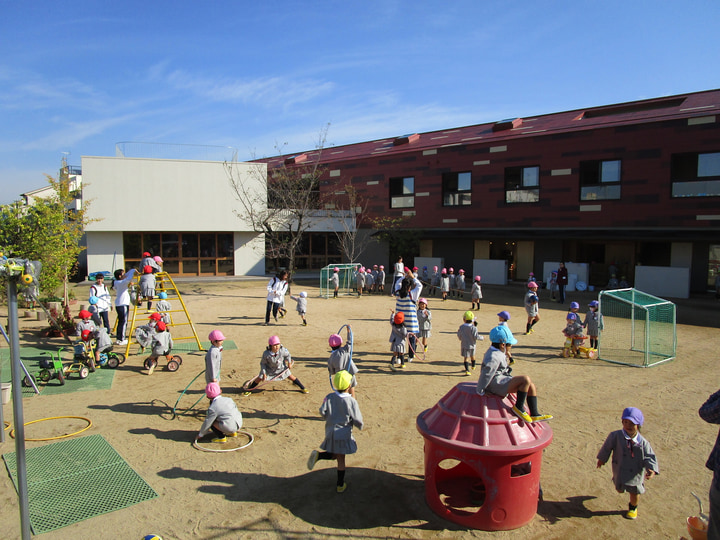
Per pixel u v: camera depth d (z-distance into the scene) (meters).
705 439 7.50
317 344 13.42
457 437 5.14
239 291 24.83
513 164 26.89
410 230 30.36
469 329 10.83
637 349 13.30
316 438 7.39
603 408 8.78
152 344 10.52
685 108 23.02
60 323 13.84
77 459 6.55
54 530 4.99
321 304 21.08
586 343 14.17
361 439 7.40
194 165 29.06
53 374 9.71
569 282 25.59
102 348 10.93
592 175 24.59
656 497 5.86
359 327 15.93
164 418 8.06
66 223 20.09
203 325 16.05
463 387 5.66
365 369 11.12
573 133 24.81
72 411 8.31
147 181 28.19
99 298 13.64
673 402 9.14
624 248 26.12
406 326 11.24
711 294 23.25
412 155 30.75
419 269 30.30
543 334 15.30
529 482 5.13
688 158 22.05
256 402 8.88
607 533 5.11
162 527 5.09
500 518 5.06
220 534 5.00
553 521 5.31
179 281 28.48
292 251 27.34
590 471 6.45
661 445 7.29
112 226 27.66
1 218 17.45
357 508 5.54
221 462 6.57
